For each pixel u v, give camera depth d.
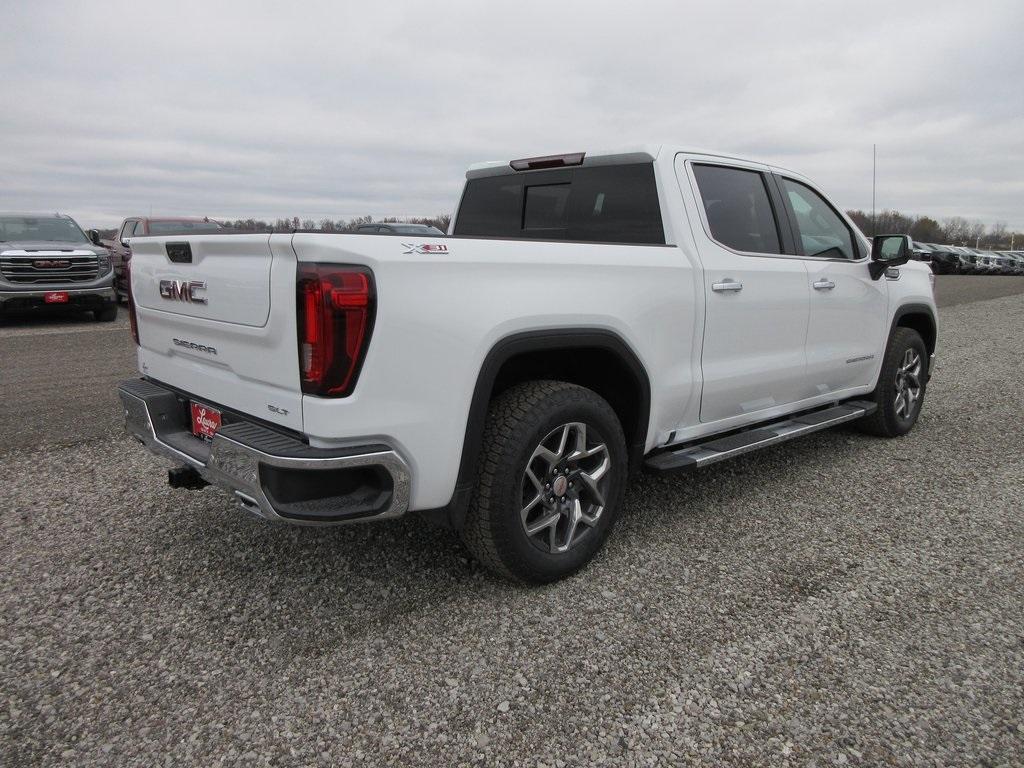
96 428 5.12
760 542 3.27
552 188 3.78
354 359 2.20
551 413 2.67
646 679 2.28
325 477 2.27
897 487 3.99
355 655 2.41
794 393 4.00
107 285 11.59
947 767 1.91
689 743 2.01
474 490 2.61
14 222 11.94
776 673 2.31
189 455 2.70
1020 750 1.97
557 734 2.04
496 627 2.57
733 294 3.44
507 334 2.53
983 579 2.91
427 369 2.33
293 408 2.29
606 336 2.82
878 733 2.04
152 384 3.18
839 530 3.40
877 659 2.38
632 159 3.39
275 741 2.02
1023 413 5.70
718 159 3.58
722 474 4.21
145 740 2.02
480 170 4.17
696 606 2.71
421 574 2.96
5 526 3.43
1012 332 10.86
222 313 2.54
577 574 2.96
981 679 2.27
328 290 2.14
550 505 2.81
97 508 3.64
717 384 3.41
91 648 2.44
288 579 2.91
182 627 2.57
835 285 4.14
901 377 4.94
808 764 1.93
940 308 15.07
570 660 2.38
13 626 2.57
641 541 3.28
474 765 1.93
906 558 3.10
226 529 3.38
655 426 3.18
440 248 2.38
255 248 2.30
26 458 4.45
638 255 3.01
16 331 10.46
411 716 2.12
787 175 4.03
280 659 2.39
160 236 2.90
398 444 2.33
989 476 4.16
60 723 2.08
